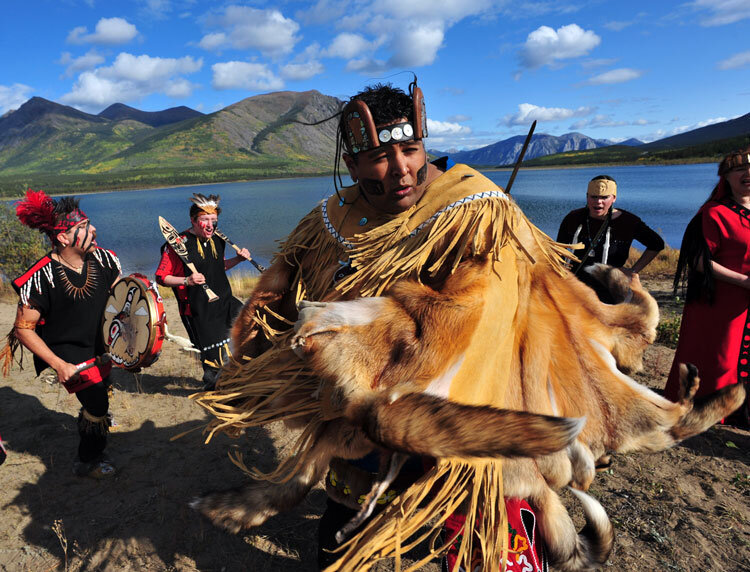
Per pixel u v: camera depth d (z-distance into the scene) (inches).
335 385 55.0
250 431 188.2
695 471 153.9
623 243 193.2
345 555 61.2
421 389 52.4
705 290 170.2
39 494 155.2
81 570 124.5
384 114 64.1
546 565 69.0
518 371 64.6
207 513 91.9
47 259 144.5
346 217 74.9
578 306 73.2
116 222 3521.2
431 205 65.2
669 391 184.5
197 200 212.4
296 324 55.6
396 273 62.3
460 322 54.8
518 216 67.4
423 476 61.1
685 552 120.1
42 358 145.1
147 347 137.7
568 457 68.6
